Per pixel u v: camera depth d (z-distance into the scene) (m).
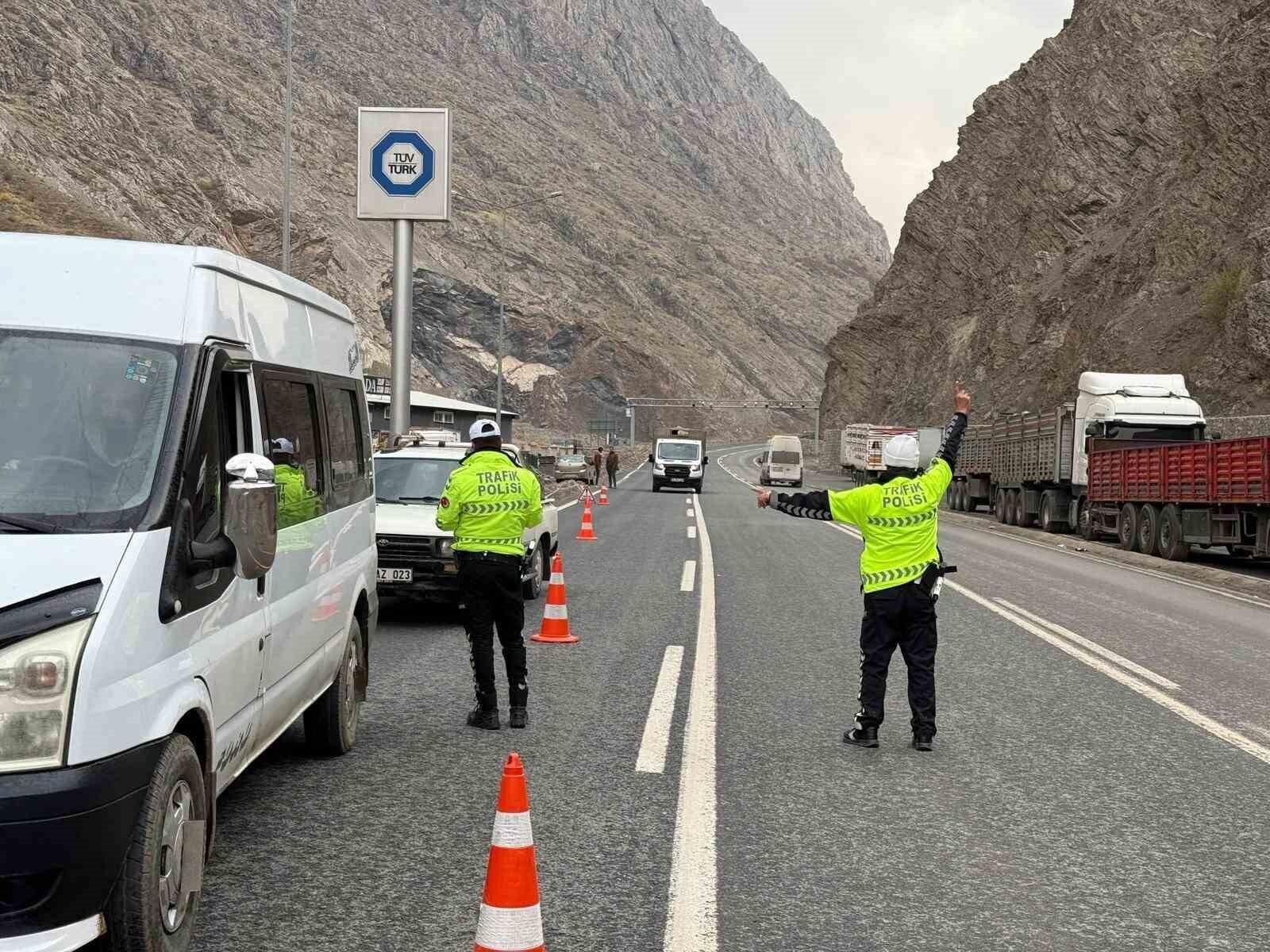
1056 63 95.31
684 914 4.88
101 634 3.88
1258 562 24.36
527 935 3.96
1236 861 5.74
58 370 4.61
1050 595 16.69
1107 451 27.16
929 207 109.62
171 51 191.38
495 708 8.05
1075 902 5.15
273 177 177.88
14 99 121.12
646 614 13.63
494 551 7.99
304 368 6.50
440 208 31.42
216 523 4.87
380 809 6.20
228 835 5.76
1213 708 9.28
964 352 86.50
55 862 3.68
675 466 52.75
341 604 7.13
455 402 83.50
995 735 8.23
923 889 5.25
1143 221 61.56
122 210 115.81
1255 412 42.00
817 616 13.69
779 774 7.07
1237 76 54.06
